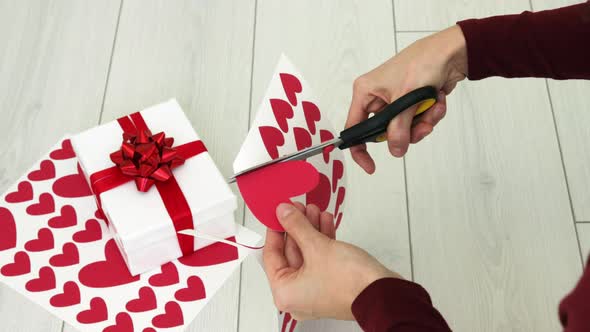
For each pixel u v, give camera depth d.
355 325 0.73
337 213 0.65
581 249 0.82
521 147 0.89
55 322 0.77
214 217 0.70
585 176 0.87
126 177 0.69
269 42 0.97
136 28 0.98
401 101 0.57
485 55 0.59
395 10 1.00
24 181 0.76
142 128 0.73
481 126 0.90
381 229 0.84
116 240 0.71
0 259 0.70
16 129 0.89
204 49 0.96
